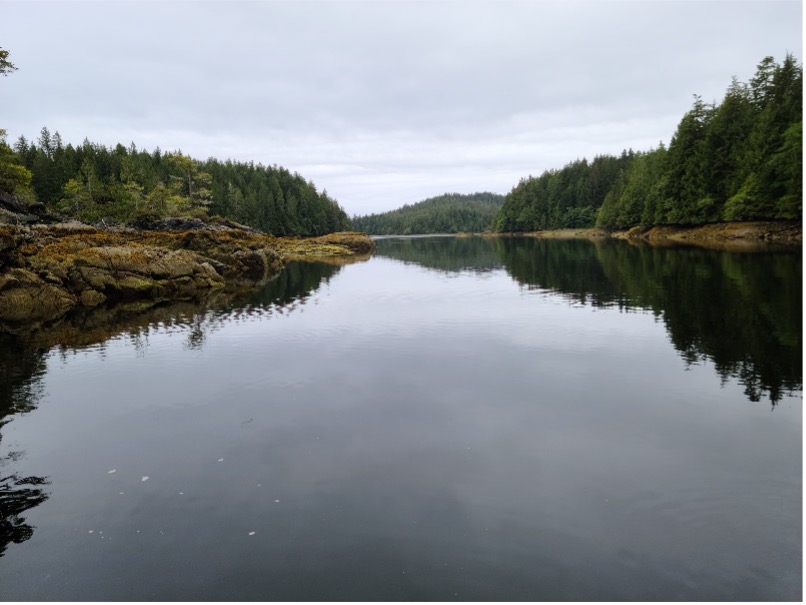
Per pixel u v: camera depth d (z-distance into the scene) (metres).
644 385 10.79
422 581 5.04
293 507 6.45
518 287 27.70
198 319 20.44
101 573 5.35
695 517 6.01
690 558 5.29
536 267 39.88
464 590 4.90
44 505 6.72
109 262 28.09
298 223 132.75
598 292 24.17
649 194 79.62
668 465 7.30
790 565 5.15
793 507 6.18
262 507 6.48
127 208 70.69
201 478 7.33
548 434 8.46
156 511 6.50
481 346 14.60
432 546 5.58
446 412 9.58
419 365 12.87
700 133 69.88
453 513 6.20
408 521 6.06
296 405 10.23
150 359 14.28
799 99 56.12
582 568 5.18
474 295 25.19
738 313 17.42
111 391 11.53
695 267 31.88
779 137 54.53
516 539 5.67
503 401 10.09
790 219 52.00
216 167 125.06
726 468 7.17
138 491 7.02
